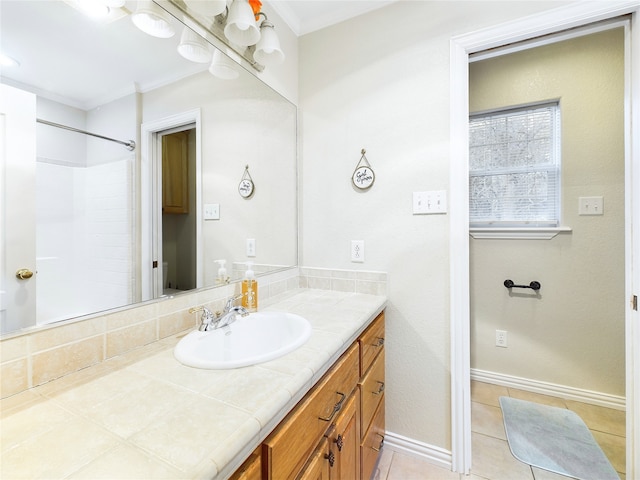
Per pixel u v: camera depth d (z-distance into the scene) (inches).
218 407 23.3
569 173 76.3
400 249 60.2
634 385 45.5
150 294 38.9
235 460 19.6
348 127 65.1
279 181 64.7
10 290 26.5
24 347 26.5
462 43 54.6
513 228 80.8
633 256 45.7
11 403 24.4
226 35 46.1
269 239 61.8
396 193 60.3
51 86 29.3
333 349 34.8
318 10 65.1
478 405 75.8
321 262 68.3
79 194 31.7
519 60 80.4
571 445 61.9
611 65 72.4
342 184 65.8
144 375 28.9
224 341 40.6
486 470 55.8
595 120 73.7
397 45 60.3
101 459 18.0
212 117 48.3
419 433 58.9
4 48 26.2
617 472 54.9
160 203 40.6
